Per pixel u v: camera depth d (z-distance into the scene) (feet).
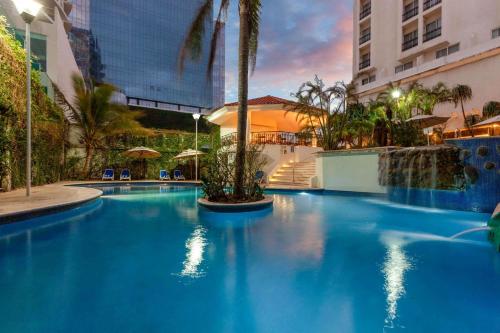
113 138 71.41
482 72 64.80
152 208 30.91
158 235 18.81
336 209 30.14
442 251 15.16
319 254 14.75
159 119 102.94
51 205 23.31
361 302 9.47
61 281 11.16
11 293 10.05
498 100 61.52
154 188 56.18
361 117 59.31
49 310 8.89
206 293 10.17
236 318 8.52
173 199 39.32
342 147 65.82
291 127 86.89
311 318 8.50
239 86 29.86
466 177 26.86
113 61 229.25
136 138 73.77
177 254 14.73
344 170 43.19
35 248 15.70
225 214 26.58
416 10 95.66
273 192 47.19
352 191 42.11
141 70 241.35
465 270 12.30
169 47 254.68
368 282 11.11
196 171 67.46
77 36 211.20
